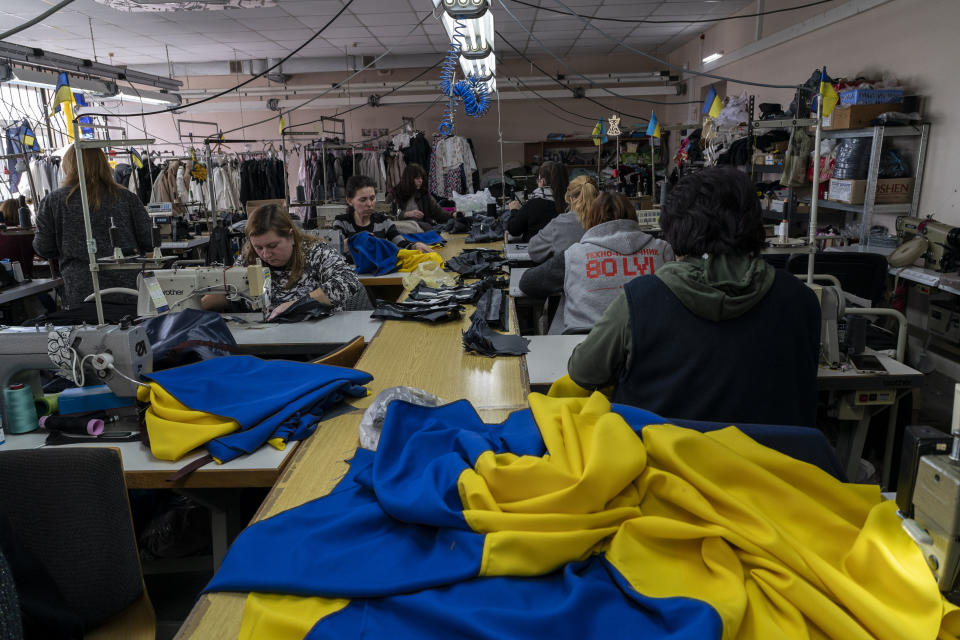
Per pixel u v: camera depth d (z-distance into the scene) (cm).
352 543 108
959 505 76
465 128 1265
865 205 487
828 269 321
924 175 489
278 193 1015
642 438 111
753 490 102
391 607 93
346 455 152
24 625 102
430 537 107
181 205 799
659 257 252
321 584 96
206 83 1238
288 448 155
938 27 474
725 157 656
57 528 121
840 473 117
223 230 453
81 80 691
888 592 84
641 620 87
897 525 89
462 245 511
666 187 529
